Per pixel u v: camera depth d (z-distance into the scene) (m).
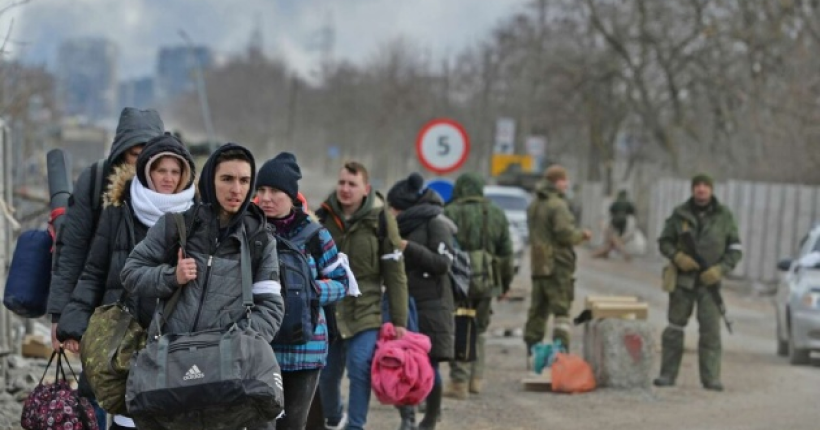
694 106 97.00
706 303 27.41
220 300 12.35
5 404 20.53
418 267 20.14
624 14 97.06
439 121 33.78
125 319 12.73
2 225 23.48
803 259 34.41
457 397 25.27
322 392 19.42
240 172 12.47
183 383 11.76
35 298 15.35
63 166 16.61
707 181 27.31
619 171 129.12
